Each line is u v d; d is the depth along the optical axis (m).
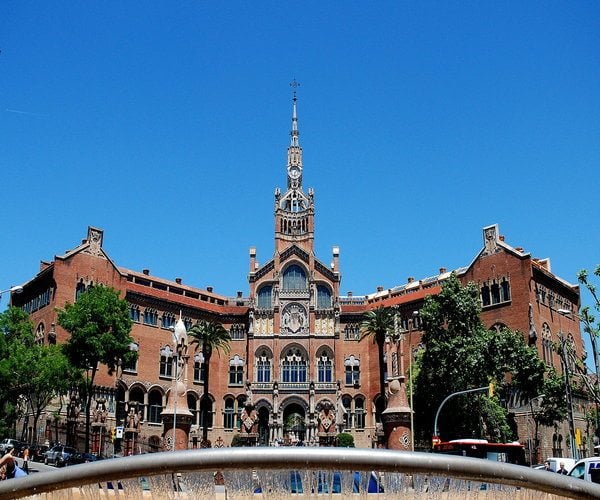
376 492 7.20
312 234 111.00
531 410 75.12
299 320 105.88
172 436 53.28
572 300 97.31
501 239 93.25
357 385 105.25
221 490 7.57
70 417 77.12
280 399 101.75
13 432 76.56
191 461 6.77
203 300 110.88
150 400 95.94
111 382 89.19
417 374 75.75
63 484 6.96
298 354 104.88
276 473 7.01
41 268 101.56
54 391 70.44
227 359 106.12
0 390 65.19
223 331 91.00
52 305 86.25
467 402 70.06
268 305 107.31
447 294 74.25
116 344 71.50
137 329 96.19
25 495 7.02
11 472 18.36
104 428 80.50
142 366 95.31
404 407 50.78
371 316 88.75
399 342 52.66
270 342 104.75
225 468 6.78
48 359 66.06
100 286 74.50
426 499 7.20
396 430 50.44
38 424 79.88
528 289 86.00
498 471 7.04
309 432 99.19
